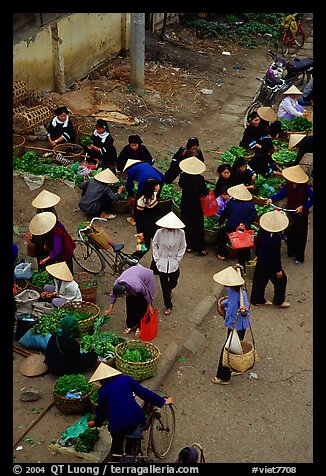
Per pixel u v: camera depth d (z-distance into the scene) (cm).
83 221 1246
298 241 1186
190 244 1186
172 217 973
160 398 742
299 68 1845
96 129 1368
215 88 1950
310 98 1842
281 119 1627
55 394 817
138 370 869
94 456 757
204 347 984
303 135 1466
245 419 862
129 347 903
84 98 1691
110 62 1953
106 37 1900
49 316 930
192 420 852
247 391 908
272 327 1038
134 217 1226
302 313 1075
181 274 1138
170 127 1683
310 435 843
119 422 714
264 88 1758
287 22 2220
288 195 1173
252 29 2406
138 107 1741
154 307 1046
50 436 791
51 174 1322
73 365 867
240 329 884
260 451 815
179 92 1881
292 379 935
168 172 1288
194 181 1134
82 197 1243
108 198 1247
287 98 1639
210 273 1146
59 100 1641
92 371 889
